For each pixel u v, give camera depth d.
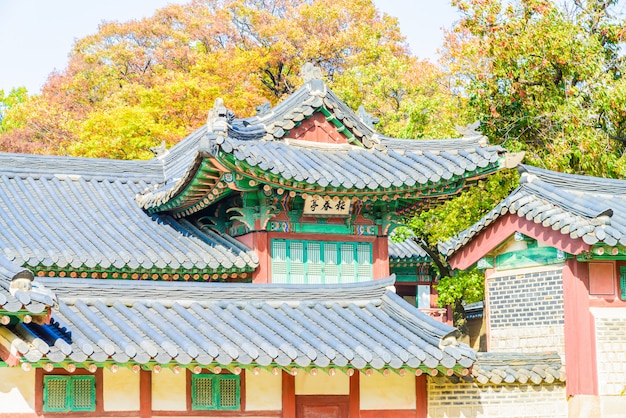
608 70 30.45
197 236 20.14
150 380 15.03
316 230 19.64
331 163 19.20
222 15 50.34
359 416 16.47
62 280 14.87
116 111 38.66
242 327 15.12
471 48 29.97
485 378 16.62
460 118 29.72
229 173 17.38
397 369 15.11
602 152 27.84
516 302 18.53
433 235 26.50
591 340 17.19
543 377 17.08
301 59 48.34
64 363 12.94
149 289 15.44
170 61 48.88
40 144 44.69
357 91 37.41
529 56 28.83
